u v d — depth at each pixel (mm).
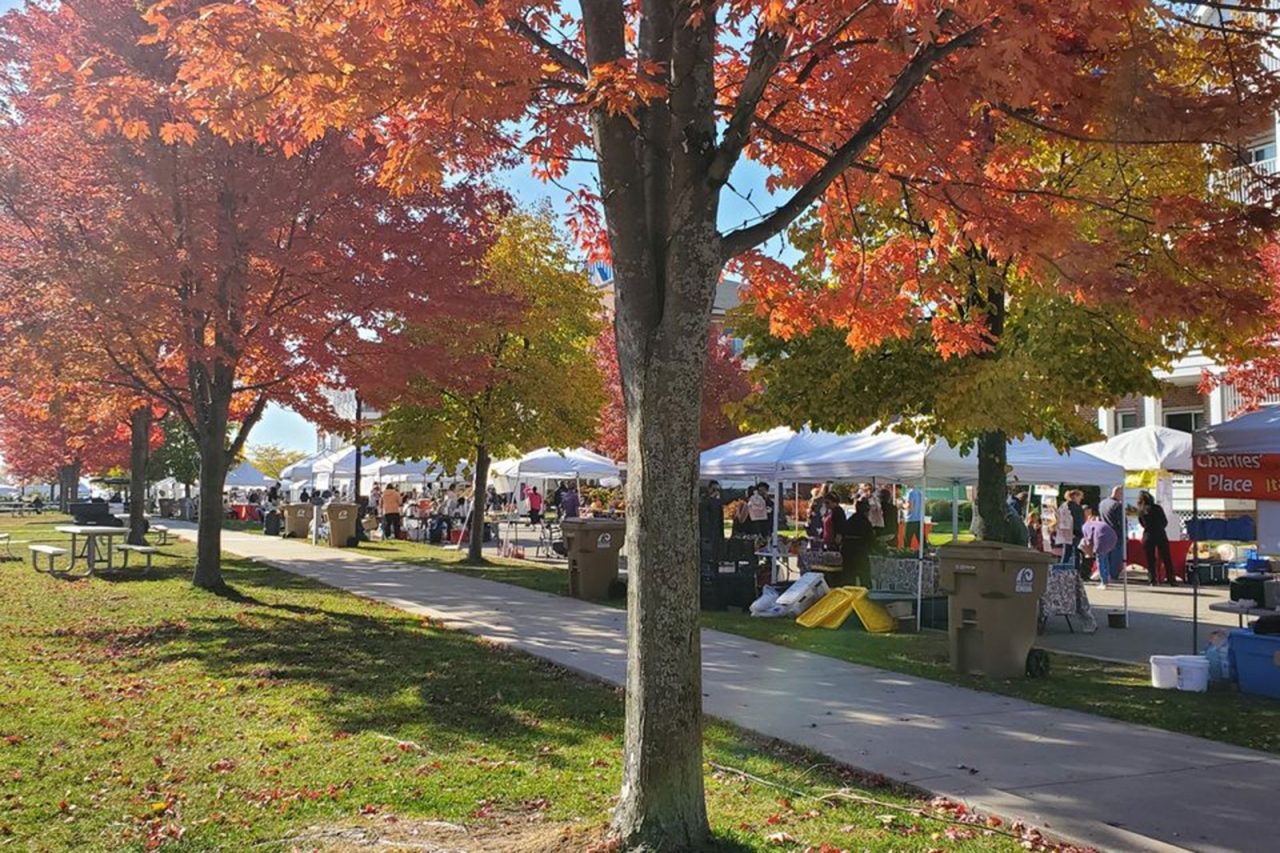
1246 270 6141
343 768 6137
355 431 18719
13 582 16766
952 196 6906
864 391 10914
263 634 11359
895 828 5121
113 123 9117
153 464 51031
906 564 14203
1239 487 9844
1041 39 4895
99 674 9016
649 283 4891
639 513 4762
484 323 15500
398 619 12781
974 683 9133
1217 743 6895
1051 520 21969
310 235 13320
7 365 13773
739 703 8156
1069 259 6480
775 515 18359
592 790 5668
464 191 14680
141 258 12156
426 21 5891
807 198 5184
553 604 14602
